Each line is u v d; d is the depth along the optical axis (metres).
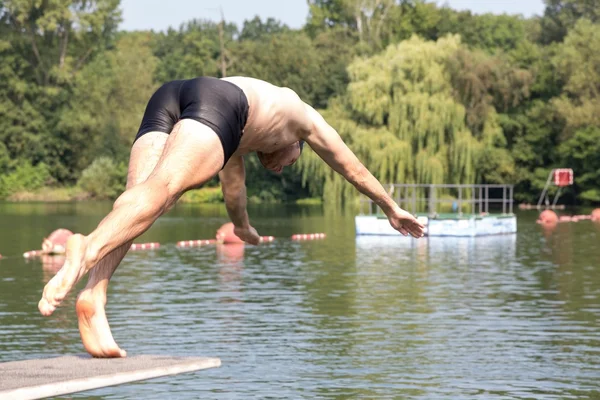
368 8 107.94
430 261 32.38
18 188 96.62
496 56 80.62
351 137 69.94
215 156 6.90
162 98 7.25
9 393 5.47
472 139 68.56
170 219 61.78
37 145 99.25
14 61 99.56
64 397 13.49
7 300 22.61
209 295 23.61
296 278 27.30
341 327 18.92
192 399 13.32
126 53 120.50
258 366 15.37
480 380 14.39
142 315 20.36
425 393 13.59
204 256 34.62
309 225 54.19
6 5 98.44
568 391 13.72
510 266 30.62
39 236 44.91
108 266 7.05
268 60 103.25
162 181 6.63
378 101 68.94
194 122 6.90
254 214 67.62
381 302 22.36
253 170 95.50
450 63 70.81
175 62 127.06
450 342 17.39
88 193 95.75
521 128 83.62
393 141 67.69
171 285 25.69
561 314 20.50
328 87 98.88
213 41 122.56
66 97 101.25
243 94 7.20
